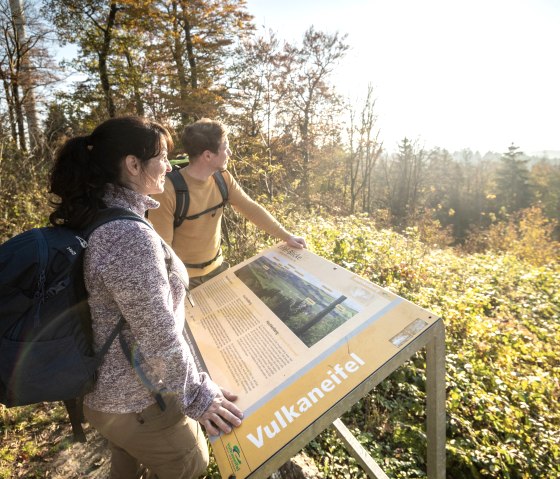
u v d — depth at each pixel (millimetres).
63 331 1083
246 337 1618
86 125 15039
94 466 2457
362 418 2971
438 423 1447
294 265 2092
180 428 1361
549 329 5027
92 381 1171
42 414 2879
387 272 5566
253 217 2533
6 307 1045
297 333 1532
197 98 15555
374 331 1384
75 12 15617
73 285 1072
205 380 1236
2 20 16609
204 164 2271
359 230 7316
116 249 1063
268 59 20078
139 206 1233
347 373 1279
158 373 1123
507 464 2607
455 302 4750
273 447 1162
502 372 3533
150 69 16344
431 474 1523
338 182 32531
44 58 17375
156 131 1239
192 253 2480
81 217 1114
